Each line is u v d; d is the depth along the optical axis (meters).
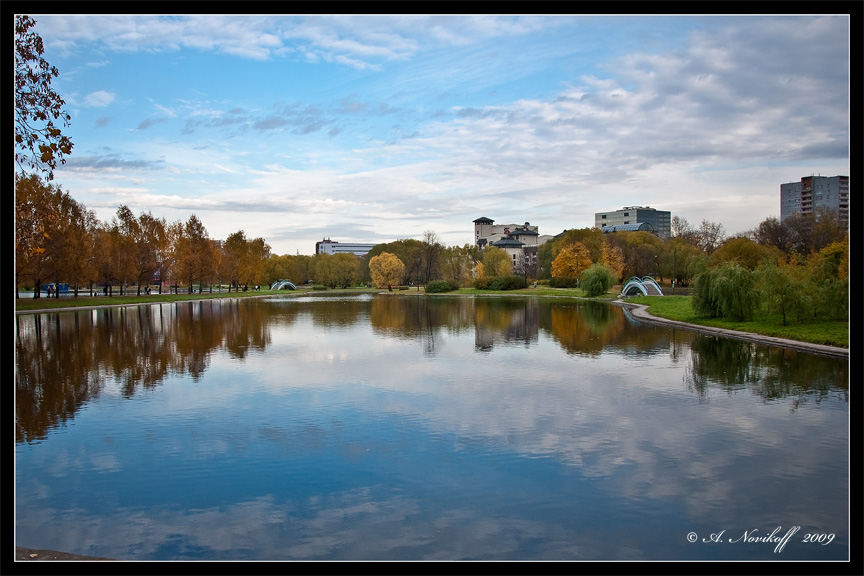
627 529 10.94
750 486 12.81
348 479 13.31
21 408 19.50
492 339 37.84
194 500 12.27
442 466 14.06
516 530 10.91
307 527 11.05
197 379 24.27
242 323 49.06
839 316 37.19
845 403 19.72
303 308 68.69
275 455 14.84
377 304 77.19
